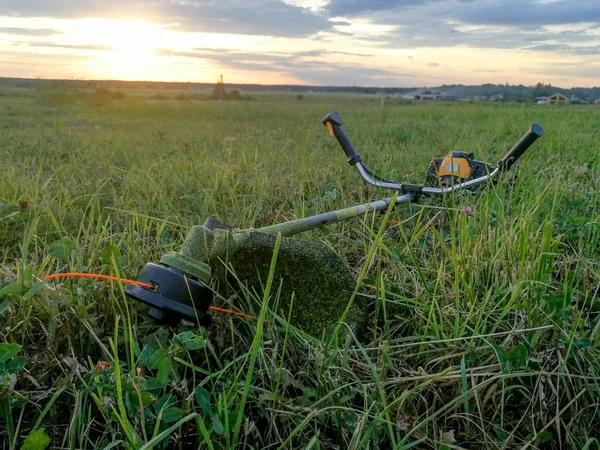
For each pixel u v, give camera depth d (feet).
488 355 2.39
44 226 3.76
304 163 6.37
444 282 2.96
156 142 9.91
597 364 2.30
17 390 2.11
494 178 4.37
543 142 8.55
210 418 2.00
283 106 34.55
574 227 3.73
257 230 2.68
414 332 2.61
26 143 9.36
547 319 2.46
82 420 1.97
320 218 3.12
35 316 2.44
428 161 6.78
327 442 2.07
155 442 1.66
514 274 2.78
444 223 4.15
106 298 2.53
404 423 2.03
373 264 3.38
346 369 2.23
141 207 4.38
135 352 2.13
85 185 4.98
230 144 9.37
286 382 2.23
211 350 2.28
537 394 2.24
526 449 2.10
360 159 4.57
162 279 2.11
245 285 2.63
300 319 2.62
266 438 2.11
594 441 2.12
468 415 2.18
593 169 5.84
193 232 2.35
